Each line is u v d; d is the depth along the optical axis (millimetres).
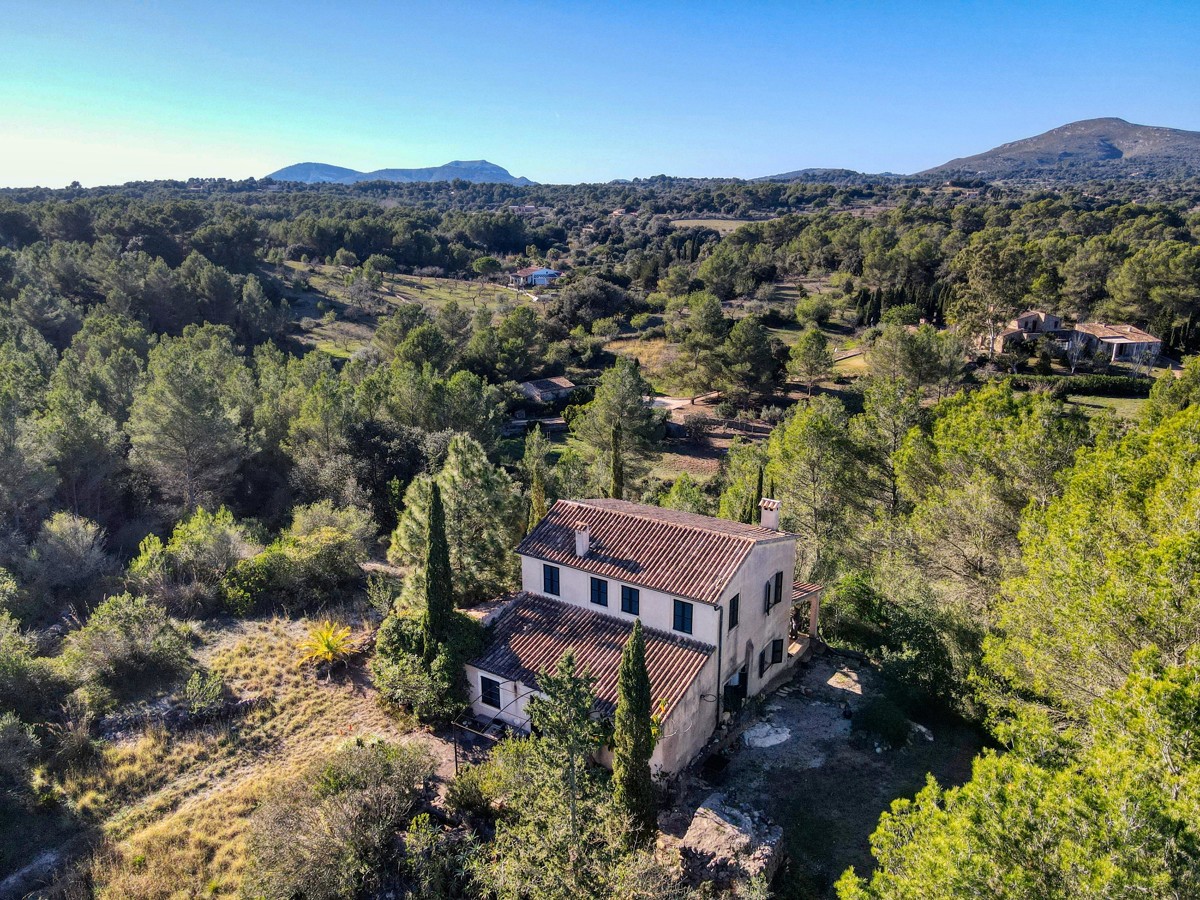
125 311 92625
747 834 20375
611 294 138375
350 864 19875
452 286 164250
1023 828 11797
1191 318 93250
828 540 42281
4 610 30625
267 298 115938
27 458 40688
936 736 26672
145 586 34625
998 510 32406
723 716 26469
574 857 17859
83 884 20062
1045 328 97625
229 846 21422
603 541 28828
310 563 36125
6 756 22875
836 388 97312
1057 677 20016
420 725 26766
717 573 25828
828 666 31953
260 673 29734
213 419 50344
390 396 66125
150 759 24703
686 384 100125
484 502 33250
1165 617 17641
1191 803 11977
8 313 81750
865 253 154625
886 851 14594
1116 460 25531
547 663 26000
